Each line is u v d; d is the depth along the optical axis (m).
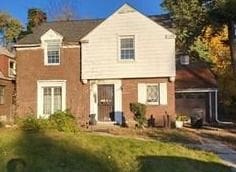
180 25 38.06
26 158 12.67
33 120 17.94
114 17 32.28
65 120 18.22
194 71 39.81
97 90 32.56
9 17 65.19
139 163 13.34
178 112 37.28
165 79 31.52
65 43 33.25
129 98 31.91
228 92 42.59
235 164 15.37
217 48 46.84
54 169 12.16
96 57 32.44
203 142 21.73
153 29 31.67
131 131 25.61
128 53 32.03
